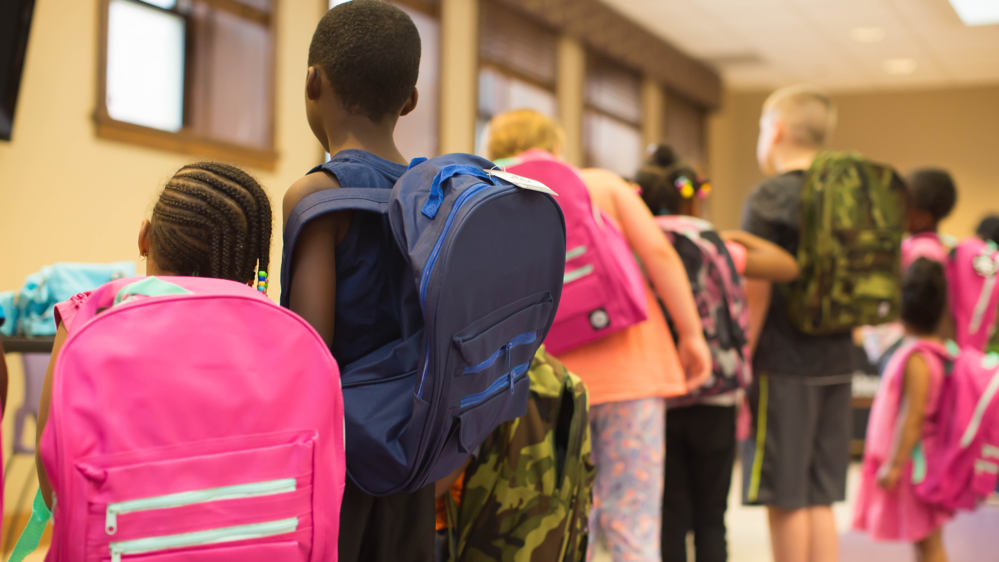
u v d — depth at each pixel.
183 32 3.99
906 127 9.28
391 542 1.03
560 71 6.52
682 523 2.13
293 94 4.33
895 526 2.62
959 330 3.24
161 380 0.75
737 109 9.69
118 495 0.72
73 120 3.33
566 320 1.64
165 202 0.94
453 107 5.39
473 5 5.55
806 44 7.72
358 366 0.96
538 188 0.98
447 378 0.87
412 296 0.97
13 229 3.12
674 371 1.75
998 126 8.97
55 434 0.71
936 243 3.09
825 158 2.16
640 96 7.59
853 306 2.13
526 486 1.21
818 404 2.21
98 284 1.90
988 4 6.50
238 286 0.87
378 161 1.03
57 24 3.28
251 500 0.78
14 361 2.97
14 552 0.84
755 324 2.22
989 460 2.45
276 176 4.23
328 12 1.07
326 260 0.94
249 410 0.79
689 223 2.02
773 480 2.17
